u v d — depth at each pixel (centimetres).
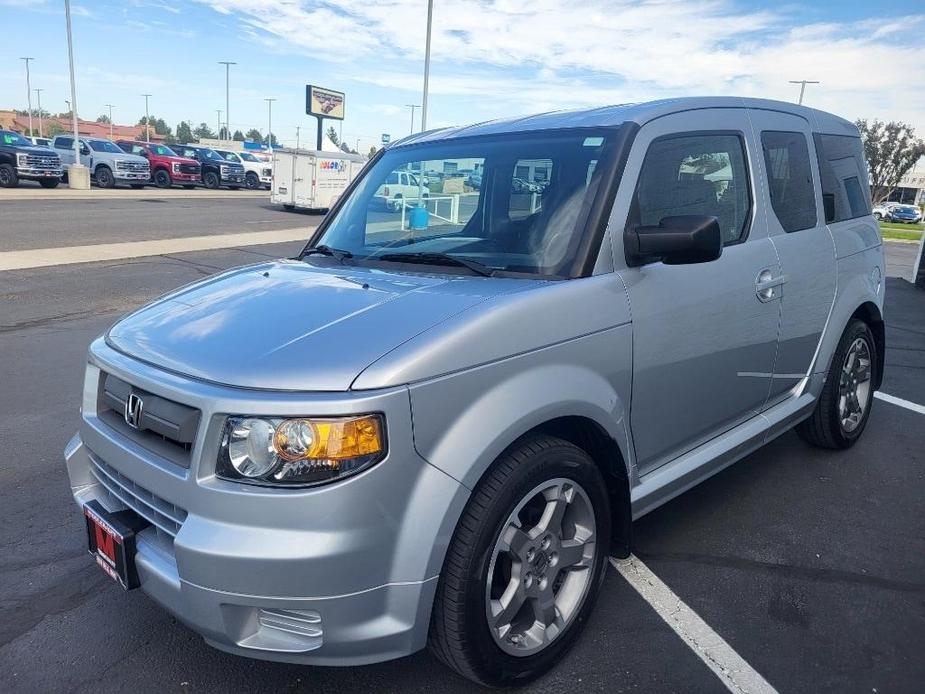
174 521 227
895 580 335
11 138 2823
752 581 332
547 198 304
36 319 851
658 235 280
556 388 253
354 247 343
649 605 313
